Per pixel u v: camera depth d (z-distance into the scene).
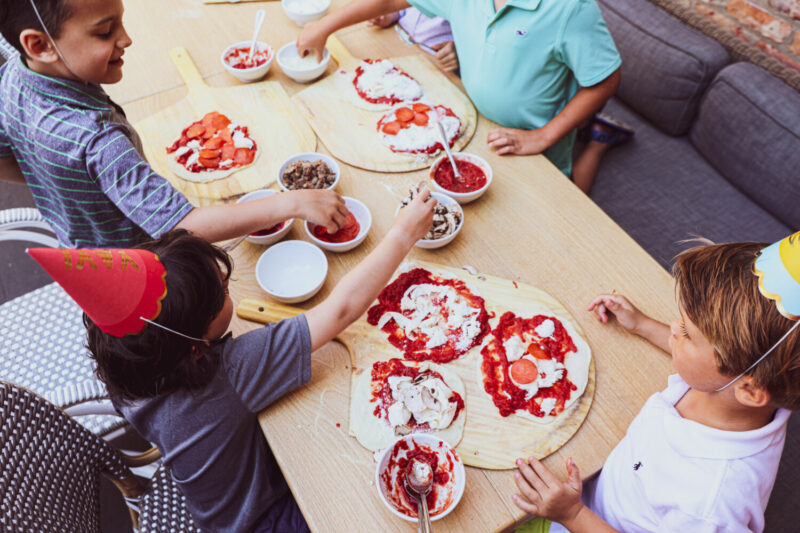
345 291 1.10
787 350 0.74
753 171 1.93
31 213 1.56
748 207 1.98
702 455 0.88
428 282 1.22
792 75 1.98
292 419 1.04
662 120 2.19
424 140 1.50
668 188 2.04
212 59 1.80
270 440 1.02
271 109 1.62
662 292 1.22
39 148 1.13
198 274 0.90
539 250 1.30
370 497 0.95
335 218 1.25
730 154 1.99
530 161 1.51
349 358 1.13
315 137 1.55
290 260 1.27
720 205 1.99
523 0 1.45
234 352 1.01
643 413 1.00
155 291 0.85
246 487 1.12
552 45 1.49
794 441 1.49
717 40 2.17
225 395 1.00
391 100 1.63
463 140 1.55
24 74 1.09
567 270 1.26
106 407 1.34
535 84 1.58
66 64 1.06
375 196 1.40
